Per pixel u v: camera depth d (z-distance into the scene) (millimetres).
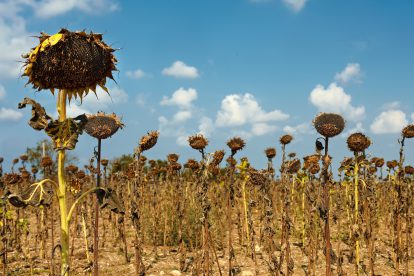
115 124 5551
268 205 8297
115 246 13312
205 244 7527
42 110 3410
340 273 8914
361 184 8602
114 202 3721
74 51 3426
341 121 5809
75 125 3369
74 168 11117
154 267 11062
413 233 14000
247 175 12516
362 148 8242
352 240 10641
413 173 11836
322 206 5883
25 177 12594
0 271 9852
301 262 11242
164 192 15023
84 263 10805
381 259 11430
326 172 5922
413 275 9930
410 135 8156
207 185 7480
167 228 13953
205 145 7371
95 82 3682
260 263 11250
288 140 10305
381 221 16188
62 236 3344
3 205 8281
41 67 3408
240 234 13484
